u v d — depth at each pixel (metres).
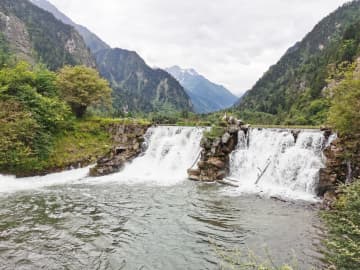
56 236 11.79
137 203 16.70
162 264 9.63
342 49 91.69
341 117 16.86
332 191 16.75
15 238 11.48
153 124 32.72
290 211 15.14
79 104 35.31
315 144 20.52
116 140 31.44
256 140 24.70
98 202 16.83
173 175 25.61
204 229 12.70
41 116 26.80
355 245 6.43
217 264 9.62
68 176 24.22
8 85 26.33
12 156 22.22
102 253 10.38
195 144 28.11
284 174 20.80
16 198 17.44
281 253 10.25
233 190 19.91
